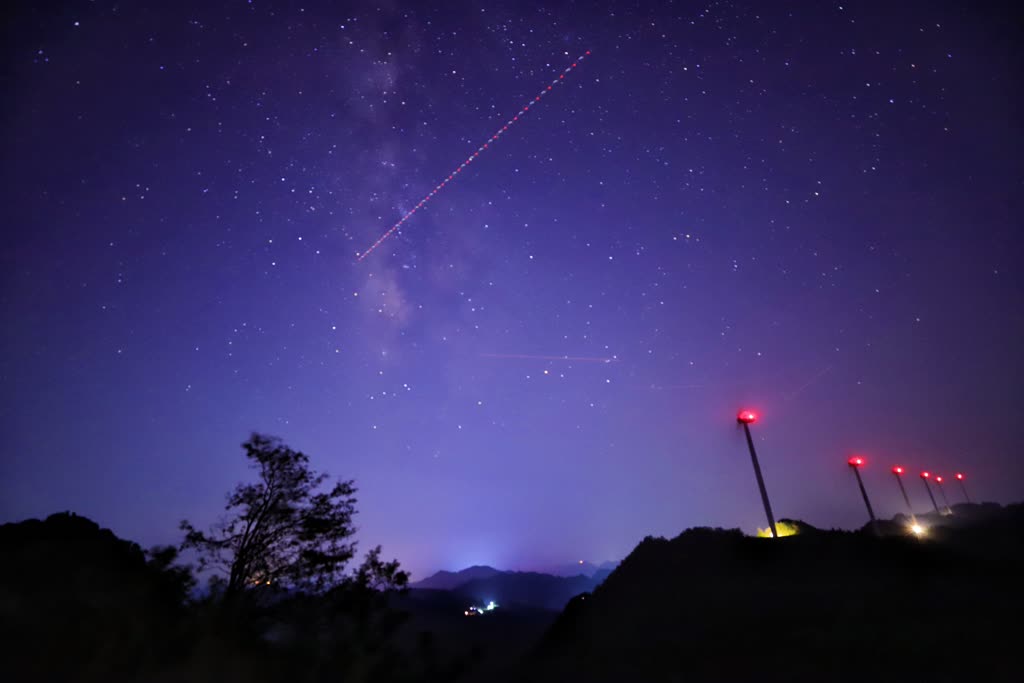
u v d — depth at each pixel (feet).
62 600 27.84
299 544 38.58
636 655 56.34
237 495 40.63
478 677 64.90
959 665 36.47
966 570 67.21
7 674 20.81
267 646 29.04
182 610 29.25
